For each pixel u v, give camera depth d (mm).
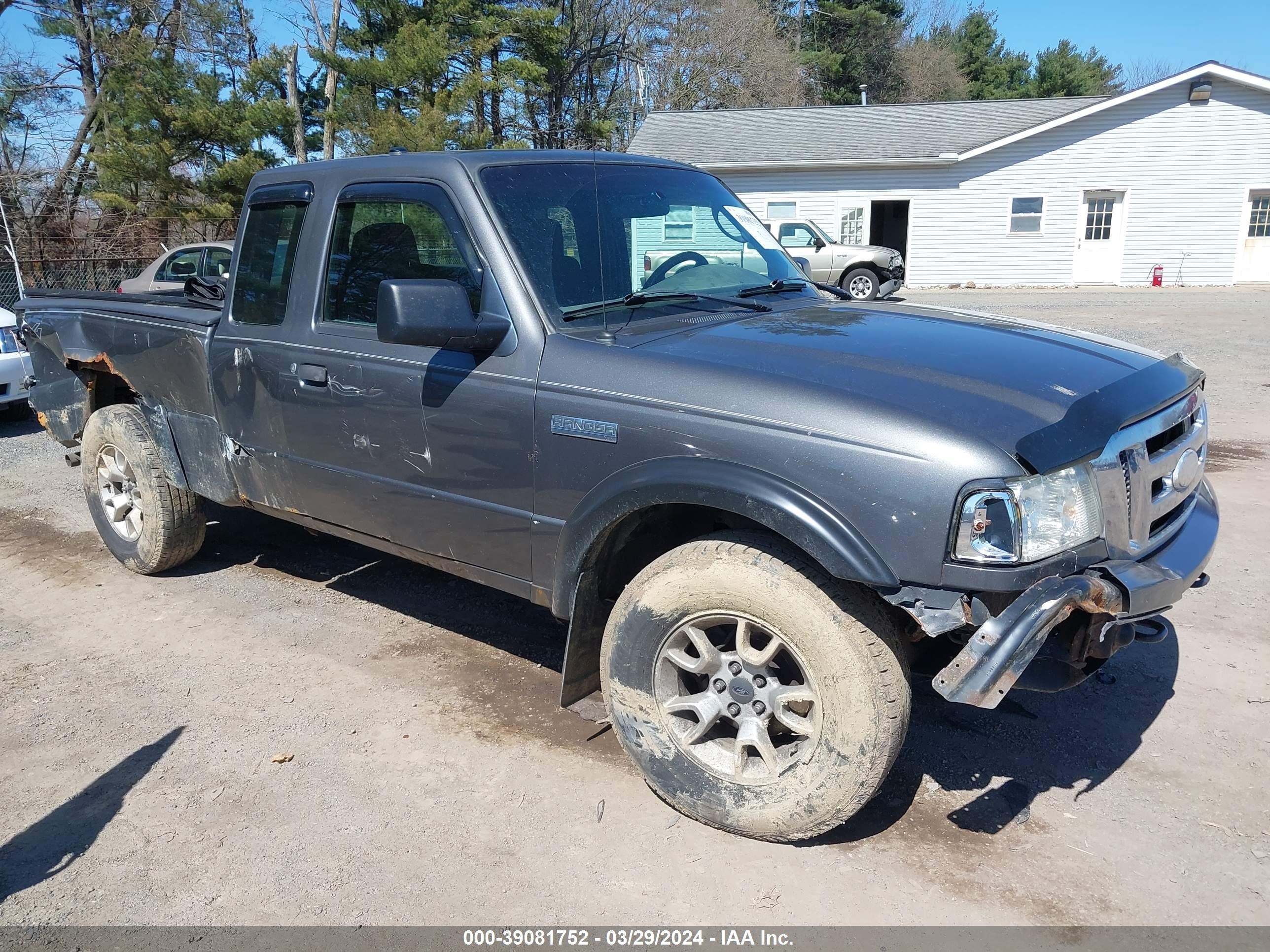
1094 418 2535
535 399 3055
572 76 39438
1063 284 25172
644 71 43625
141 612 4742
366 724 3645
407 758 3410
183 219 23812
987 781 3211
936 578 2414
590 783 3238
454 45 27547
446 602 4805
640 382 2848
